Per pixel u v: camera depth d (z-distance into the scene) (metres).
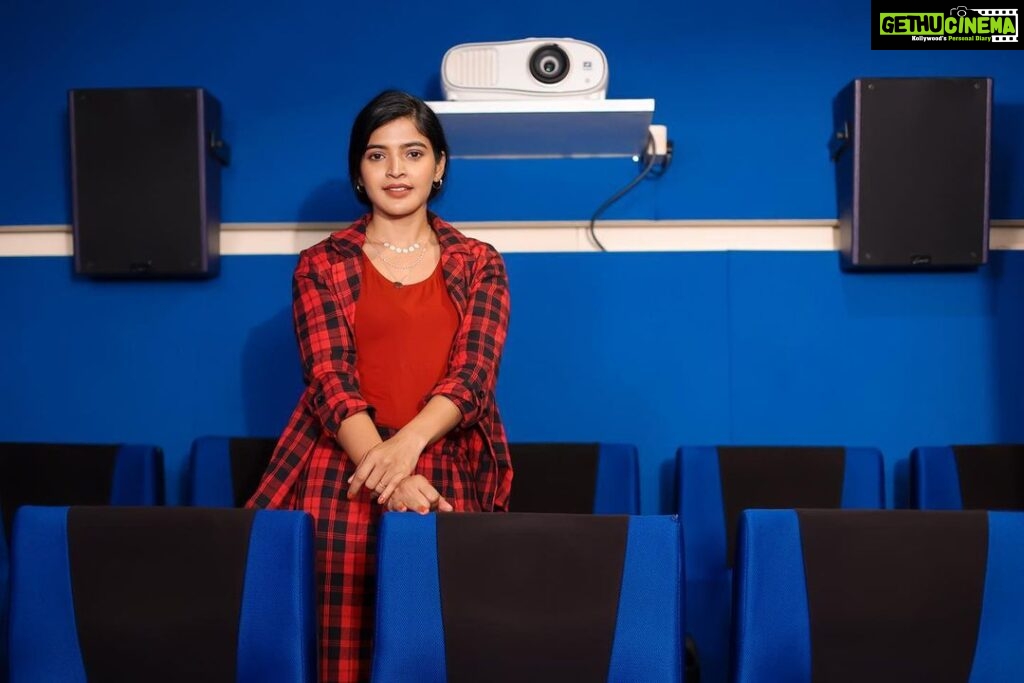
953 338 2.97
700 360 2.99
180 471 2.99
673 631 1.44
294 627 1.47
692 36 3.00
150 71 3.01
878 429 2.98
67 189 2.99
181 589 1.50
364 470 1.73
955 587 1.47
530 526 1.48
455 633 1.47
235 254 3.00
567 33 3.00
